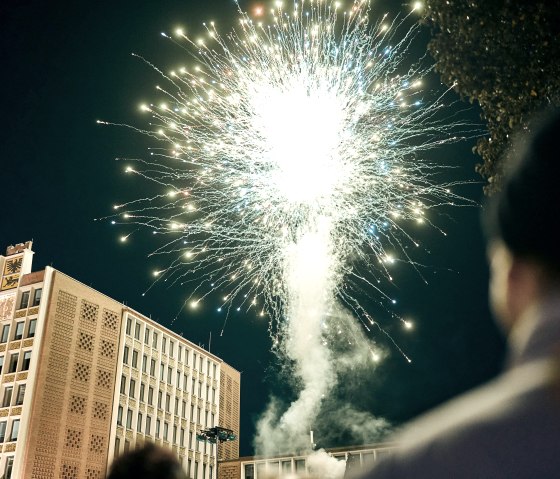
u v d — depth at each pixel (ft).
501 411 2.91
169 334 184.55
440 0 25.34
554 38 22.15
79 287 151.33
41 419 130.72
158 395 172.35
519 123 22.79
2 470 125.49
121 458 7.11
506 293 3.47
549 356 2.95
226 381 213.25
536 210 3.40
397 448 3.13
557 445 2.67
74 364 143.02
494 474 2.69
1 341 142.31
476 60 24.52
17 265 150.92
